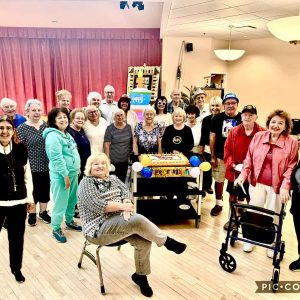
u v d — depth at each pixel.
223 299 2.12
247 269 2.48
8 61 7.04
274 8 4.20
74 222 3.13
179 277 2.36
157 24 6.64
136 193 3.06
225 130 3.31
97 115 3.41
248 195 2.96
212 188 4.45
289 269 2.47
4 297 2.09
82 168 3.21
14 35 6.84
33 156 2.99
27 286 2.21
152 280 2.32
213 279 2.34
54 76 7.32
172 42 6.94
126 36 7.05
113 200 2.22
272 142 2.49
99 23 6.55
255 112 2.84
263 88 7.39
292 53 6.88
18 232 2.13
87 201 2.12
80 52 7.20
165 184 3.18
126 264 2.53
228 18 4.97
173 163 3.08
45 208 3.25
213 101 3.65
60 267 2.45
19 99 7.27
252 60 7.39
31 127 2.96
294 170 2.33
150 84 6.93
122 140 3.47
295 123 6.09
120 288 2.22
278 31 3.15
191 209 3.31
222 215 3.54
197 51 7.08
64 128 2.74
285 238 3.00
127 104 3.97
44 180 3.11
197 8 4.25
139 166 2.97
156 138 3.54
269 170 2.53
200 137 3.75
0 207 2.02
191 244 2.87
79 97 7.41
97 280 2.31
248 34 6.61
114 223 2.05
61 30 6.94
